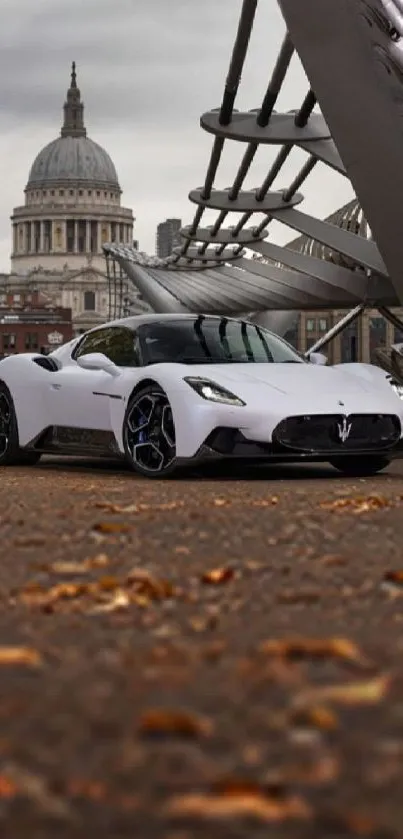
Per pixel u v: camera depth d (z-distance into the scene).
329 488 7.16
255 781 1.35
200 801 1.27
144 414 8.79
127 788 1.34
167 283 51.59
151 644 2.34
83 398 9.44
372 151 12.35
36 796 1.31
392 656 2.20
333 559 3.63
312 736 1.56
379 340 64.94
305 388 8.57
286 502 5.81
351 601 2.92
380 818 1.24
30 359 10.30
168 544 4.14
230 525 4.70
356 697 1.77
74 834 1.21
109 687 1.91
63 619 2.69
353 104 12.19
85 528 4.64
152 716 1.61
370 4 10.76
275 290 40.66
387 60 11.73
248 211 26.69
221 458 8.20
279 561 3.68
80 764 1.44
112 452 9.12
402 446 8.75
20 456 10.46
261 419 8.15
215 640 2.38
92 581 3.33
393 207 12.66
